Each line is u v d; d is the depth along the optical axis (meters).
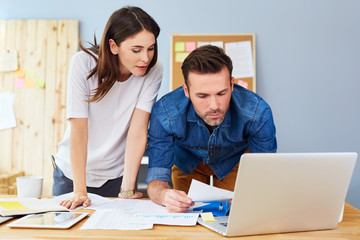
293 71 3.55
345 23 3.55
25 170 3.45
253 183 1.01
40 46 3.51
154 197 1.42
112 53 1.60
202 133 1.61
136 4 3.56
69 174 1.81
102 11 3.55
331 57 3.55
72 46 3.50
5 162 3.45
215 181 1.92
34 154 3.45
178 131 1.57
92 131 1.77
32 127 3.47
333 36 3.56
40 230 1.06
